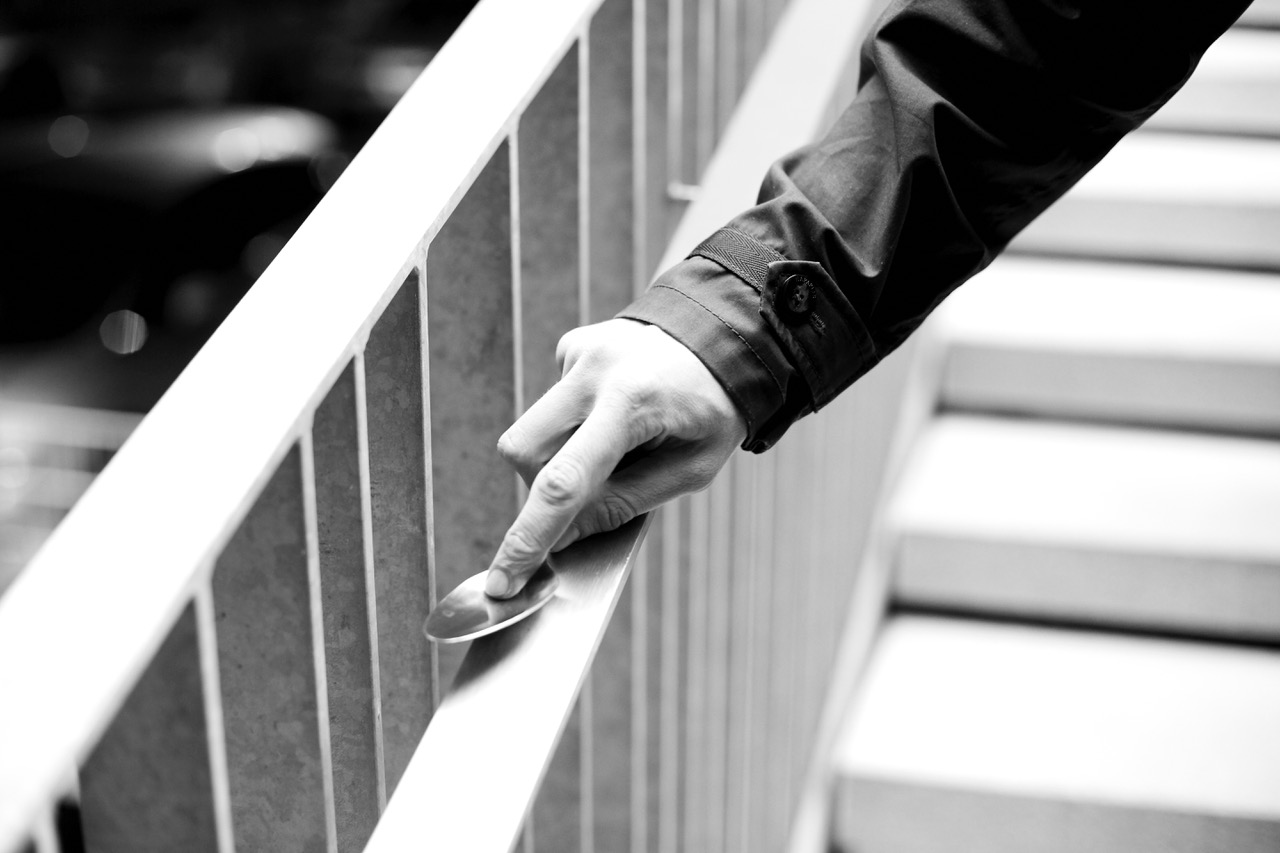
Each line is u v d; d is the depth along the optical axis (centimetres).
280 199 456
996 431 208
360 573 68
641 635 109
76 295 414
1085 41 81
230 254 441
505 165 80
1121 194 224
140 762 56
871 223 82
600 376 74
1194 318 207
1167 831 147
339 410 65
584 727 101
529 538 67
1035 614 184
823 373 79
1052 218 229
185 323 425
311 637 62
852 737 161
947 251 84
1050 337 204
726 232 80
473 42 82
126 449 55
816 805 156
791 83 129
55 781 44
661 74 118
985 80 82
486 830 60
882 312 85
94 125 463
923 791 155
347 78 550
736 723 135
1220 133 249
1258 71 243
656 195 121
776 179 84
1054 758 155
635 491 75
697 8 127
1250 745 156
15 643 47
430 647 78
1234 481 190
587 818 104
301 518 60
